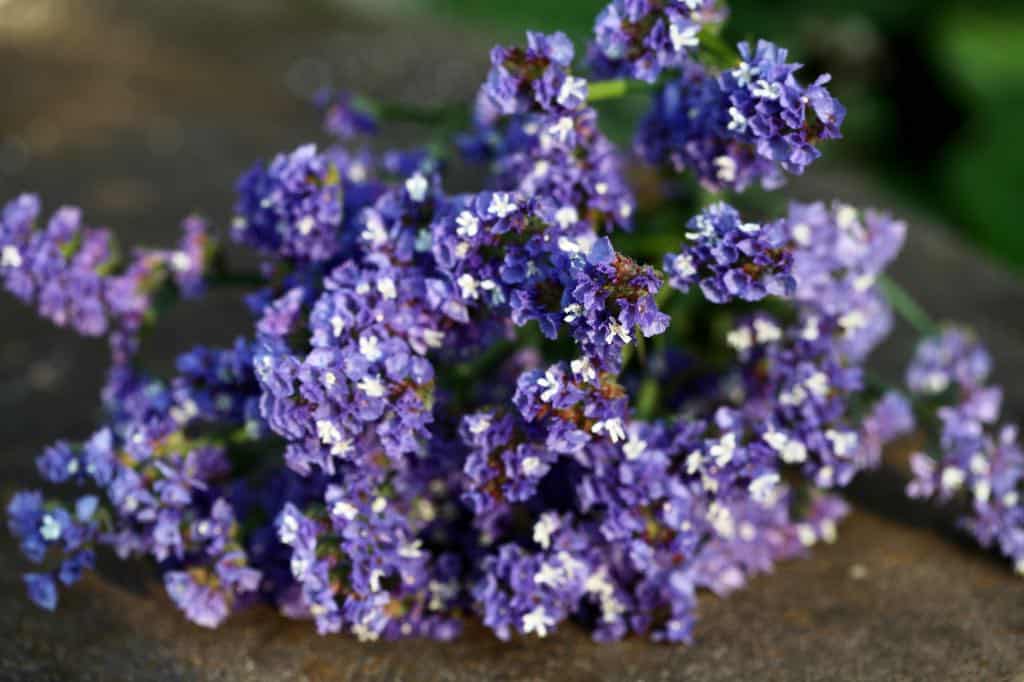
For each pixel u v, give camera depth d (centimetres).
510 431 52
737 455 53
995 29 116
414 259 53
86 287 58
